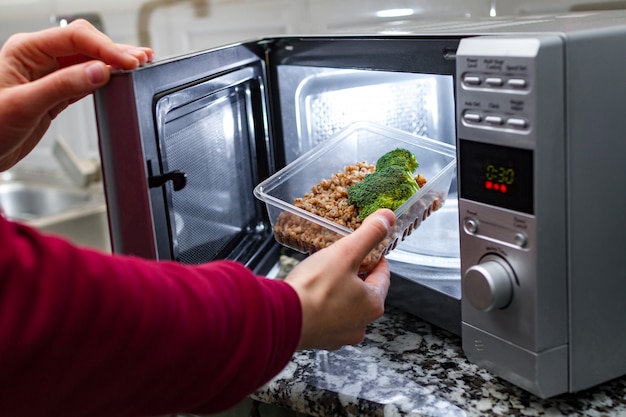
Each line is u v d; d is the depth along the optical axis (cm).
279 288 56
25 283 42
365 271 74
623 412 68
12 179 222
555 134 60
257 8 149
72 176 205
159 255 68
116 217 67
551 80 59
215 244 89
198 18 163
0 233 42
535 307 63
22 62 75
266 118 97
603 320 68
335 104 105
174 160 77
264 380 54
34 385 45
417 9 121
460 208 69
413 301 86
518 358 67
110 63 67
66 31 73
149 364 47
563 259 64
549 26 69
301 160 91
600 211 65
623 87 64
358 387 75
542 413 68
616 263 68
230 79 86
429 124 102
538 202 61
